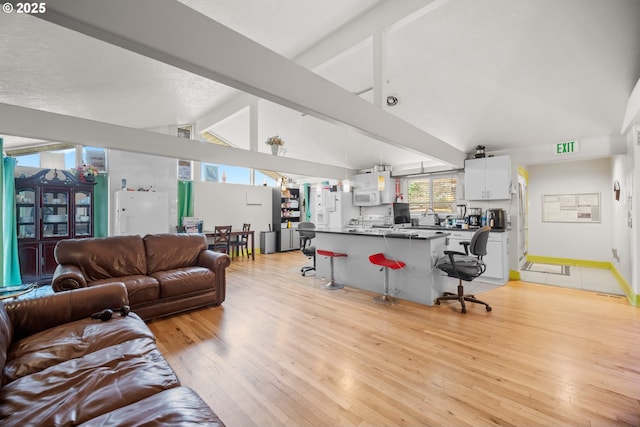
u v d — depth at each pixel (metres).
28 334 1.91
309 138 6.72
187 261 3.85
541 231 6.42
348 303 3.62
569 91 3.52
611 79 3.20
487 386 1.88
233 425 1.54
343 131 6.07
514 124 4.36
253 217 8.24
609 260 5.65
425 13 2.81
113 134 3.52
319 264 5.04
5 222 4.32
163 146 3.95
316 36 3.56
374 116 2.96
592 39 2.83
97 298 2.20
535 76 3.45
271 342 2.53
